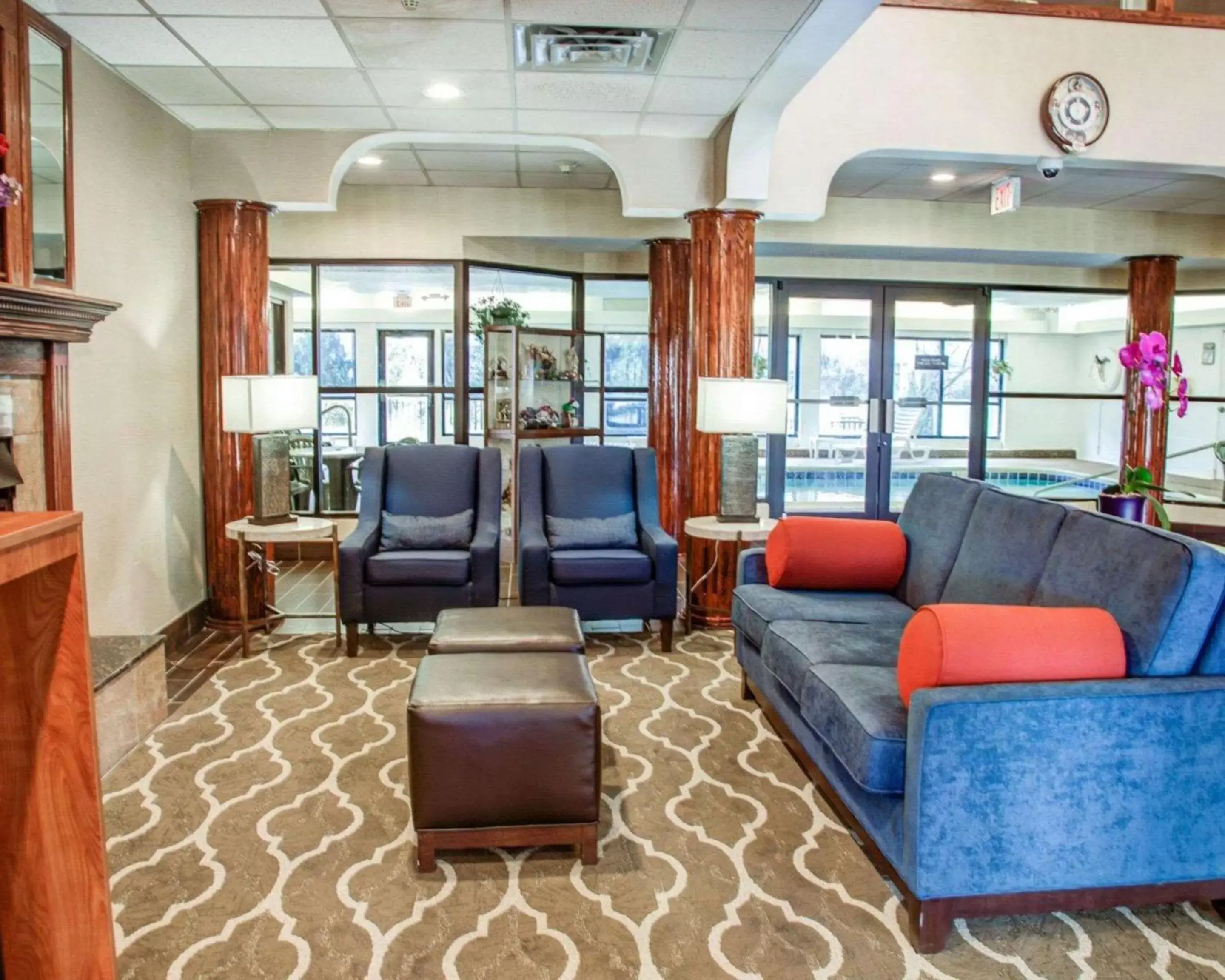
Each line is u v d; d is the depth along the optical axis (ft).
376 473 15.02
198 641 14.64
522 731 7.55
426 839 7.63
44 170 9.98
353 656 13.67
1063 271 25.27
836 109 14.61
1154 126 14.83
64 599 4.61
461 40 10.93
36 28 9.73
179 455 14.49
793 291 24.26
